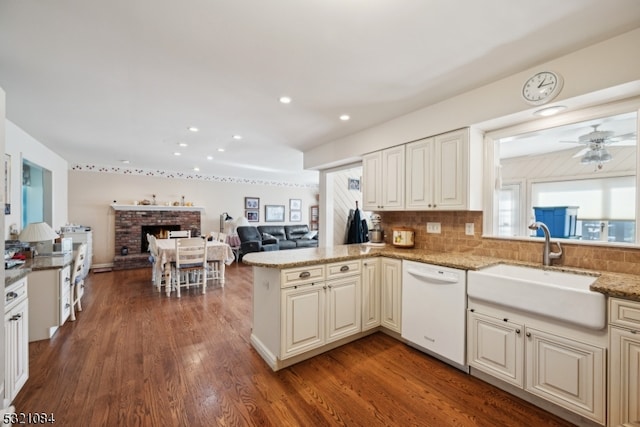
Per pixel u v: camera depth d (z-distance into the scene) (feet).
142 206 21.16
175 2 4.65
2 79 7.30
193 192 23.94
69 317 10.68
